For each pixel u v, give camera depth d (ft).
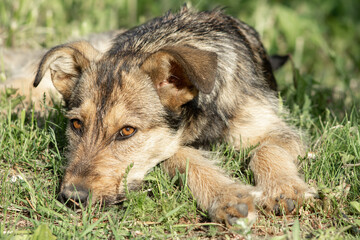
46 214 24.00
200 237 22.94
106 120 25.35
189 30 31.14
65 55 27.89
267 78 37.76
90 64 27.73
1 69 46.70
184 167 27.04
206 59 24.00
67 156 27.30
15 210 24.44
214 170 26.76
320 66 68.23
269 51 58.65
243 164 29.22
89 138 25.50
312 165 28.14
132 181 25.70
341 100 41.91
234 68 30.63
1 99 36.42
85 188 23.99
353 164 26.86
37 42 53.57
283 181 25.38
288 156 28.09
